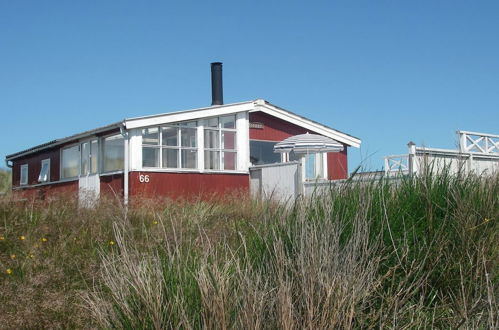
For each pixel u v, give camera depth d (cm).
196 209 1027
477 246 476
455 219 496
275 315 370
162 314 371
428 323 420
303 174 1684
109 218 867
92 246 749
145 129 1669
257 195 1099
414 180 558
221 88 2150
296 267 418
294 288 396
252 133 1986
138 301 389
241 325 357
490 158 1235
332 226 438
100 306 437
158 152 1689
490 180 577
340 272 396
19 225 830
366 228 445
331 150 1769
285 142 1780
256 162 1997
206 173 1772
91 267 603
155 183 1664
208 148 1798
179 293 385
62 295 557
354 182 546
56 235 813
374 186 539
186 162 1742
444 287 461
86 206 982
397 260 463
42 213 890
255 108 1927
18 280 614
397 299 409
